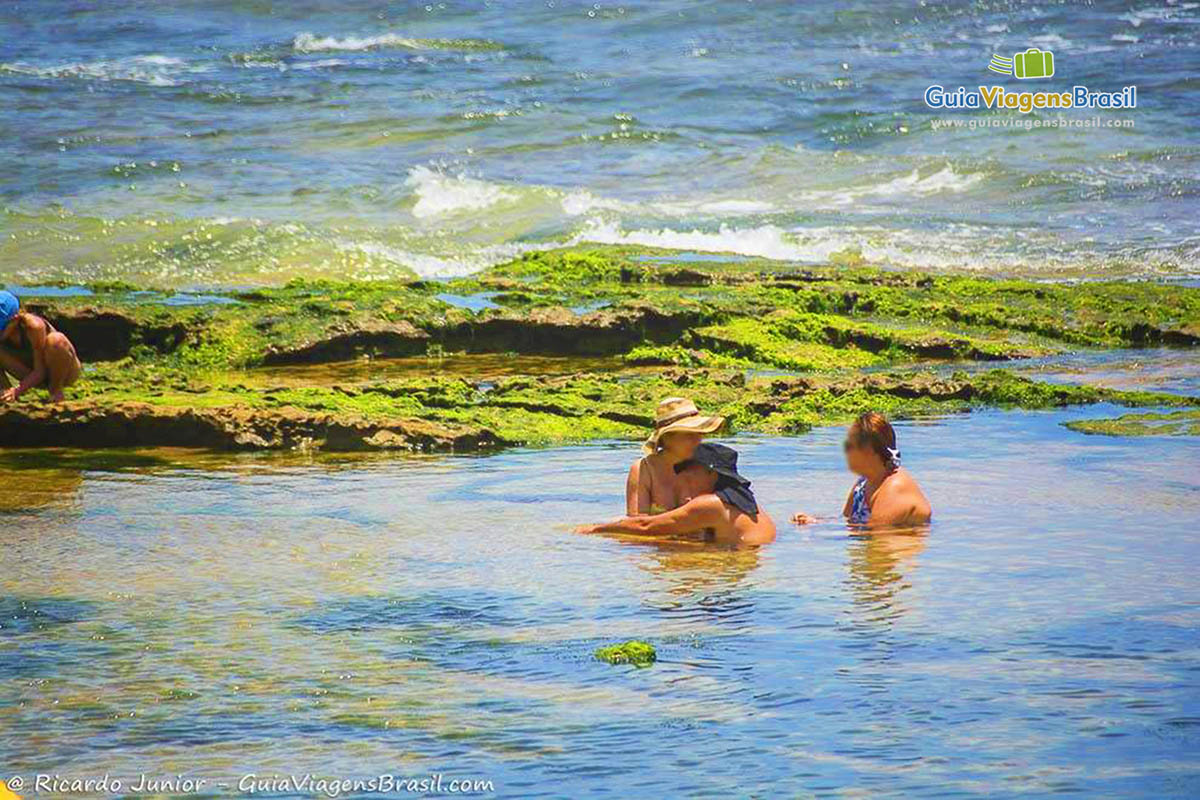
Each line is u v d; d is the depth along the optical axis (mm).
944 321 82688
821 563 35500
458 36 185750
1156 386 66062
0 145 135375
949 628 29453
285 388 60688
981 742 23188
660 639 29297
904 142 140625
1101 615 30203
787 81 163250
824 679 26453
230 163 131500
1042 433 54938
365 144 140125
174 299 81688
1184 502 42125
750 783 21891
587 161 135625
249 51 179625
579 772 22547
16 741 24453
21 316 57469
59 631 30750
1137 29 188000
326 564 36438
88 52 179125
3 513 43250
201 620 31469
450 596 33125
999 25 191000
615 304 79938
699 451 39438
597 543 38281
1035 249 104062
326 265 102562
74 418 55719
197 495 45875
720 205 119500
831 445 53531
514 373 71375
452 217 116125
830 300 83562
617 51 177500
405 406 59094
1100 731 23516
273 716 25406
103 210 114688
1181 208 115312
